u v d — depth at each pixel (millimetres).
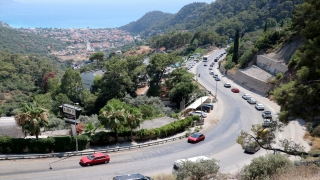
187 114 50375
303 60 22219
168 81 70750
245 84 70812
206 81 76750
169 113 54219
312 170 17188
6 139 31453
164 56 73000
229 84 69812
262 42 75375
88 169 28812
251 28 169125
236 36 85188
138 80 77812
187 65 98188
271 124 22641
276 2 178750
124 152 34062
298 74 22672
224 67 86688
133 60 76562
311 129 39000
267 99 58344
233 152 34312
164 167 29734
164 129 39469
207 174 19297
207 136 40250
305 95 21312
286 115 22328
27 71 133000
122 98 66062
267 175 17344
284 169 17516
